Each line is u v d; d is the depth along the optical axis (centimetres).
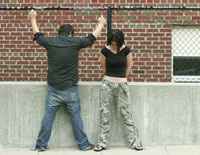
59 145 1091
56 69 1055
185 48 1467
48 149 1080
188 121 1096
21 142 1094
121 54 1055
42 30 1437
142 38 1440
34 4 1438
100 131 1073
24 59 1444
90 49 1428
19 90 1092
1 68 1445
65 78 1056
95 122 1095
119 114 1084
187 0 1436
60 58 1052
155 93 1095
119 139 1090
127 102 1069
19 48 1444
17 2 1440
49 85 1063
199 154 1042
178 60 1469
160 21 1439
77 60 1066
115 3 1434
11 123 1093
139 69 1443
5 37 1443
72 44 1059
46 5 1438
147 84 1098
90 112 1093
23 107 1093
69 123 1090
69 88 1061
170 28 1444
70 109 1069
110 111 1080
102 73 1432
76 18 1436
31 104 1093
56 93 1061
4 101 1091
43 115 1092
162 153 1048
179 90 1095
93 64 1432
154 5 1433
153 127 1095
